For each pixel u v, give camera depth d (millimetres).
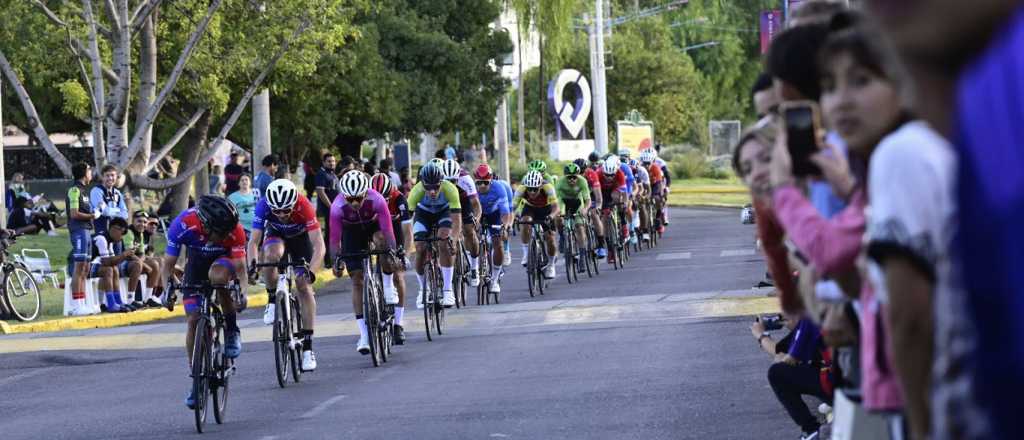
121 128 37125
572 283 38625
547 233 36344
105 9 36656
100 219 32969
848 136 5312
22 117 62375
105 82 43281
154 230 35031
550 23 83312
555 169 104562
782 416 15344
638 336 24734
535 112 135500
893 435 6027
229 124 39531
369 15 64562
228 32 40844
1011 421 2672
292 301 21328
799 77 6789
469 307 32969
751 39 143125
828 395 11094
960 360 2863
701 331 24797
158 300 34500
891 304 4422
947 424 2986
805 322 11211
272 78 45188
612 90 125688
